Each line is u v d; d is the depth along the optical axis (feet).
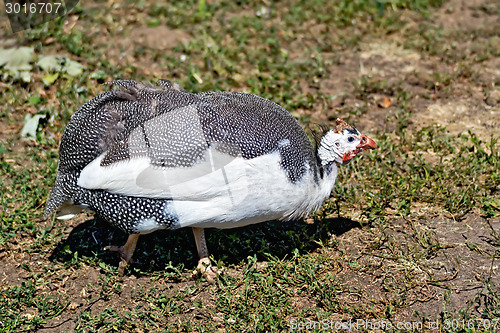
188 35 30.07
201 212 15.98
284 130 16.76
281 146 16.31
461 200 19.66
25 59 26.53
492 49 29.01
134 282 17.24
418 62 28.43
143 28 30.30
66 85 25.68
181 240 18.80
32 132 23.29
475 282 16.69
